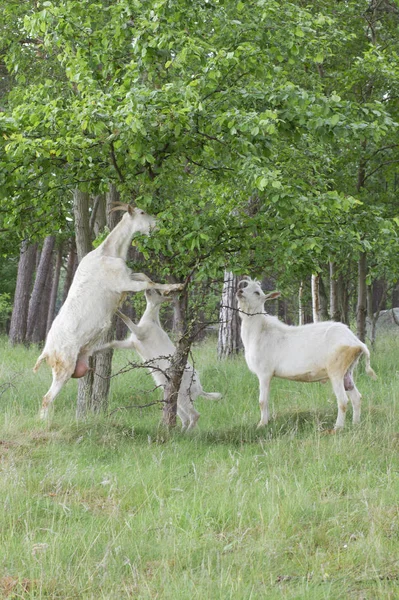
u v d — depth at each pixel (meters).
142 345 11.39
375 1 16.25
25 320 25.91
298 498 7.02
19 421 10.73
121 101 9.92
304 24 10.38
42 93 10.56
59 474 7.93
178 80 9.95
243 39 10.18
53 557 5.71
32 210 12.06
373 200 16.52
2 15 13.06
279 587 5.25
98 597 5.21
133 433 10.02
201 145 10.12
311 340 11.02
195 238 9.45
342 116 9.43
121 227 10.73
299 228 9.76
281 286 13.75
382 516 6.49
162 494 7.52
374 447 9.05
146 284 10.59
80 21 10.62
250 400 14.00
